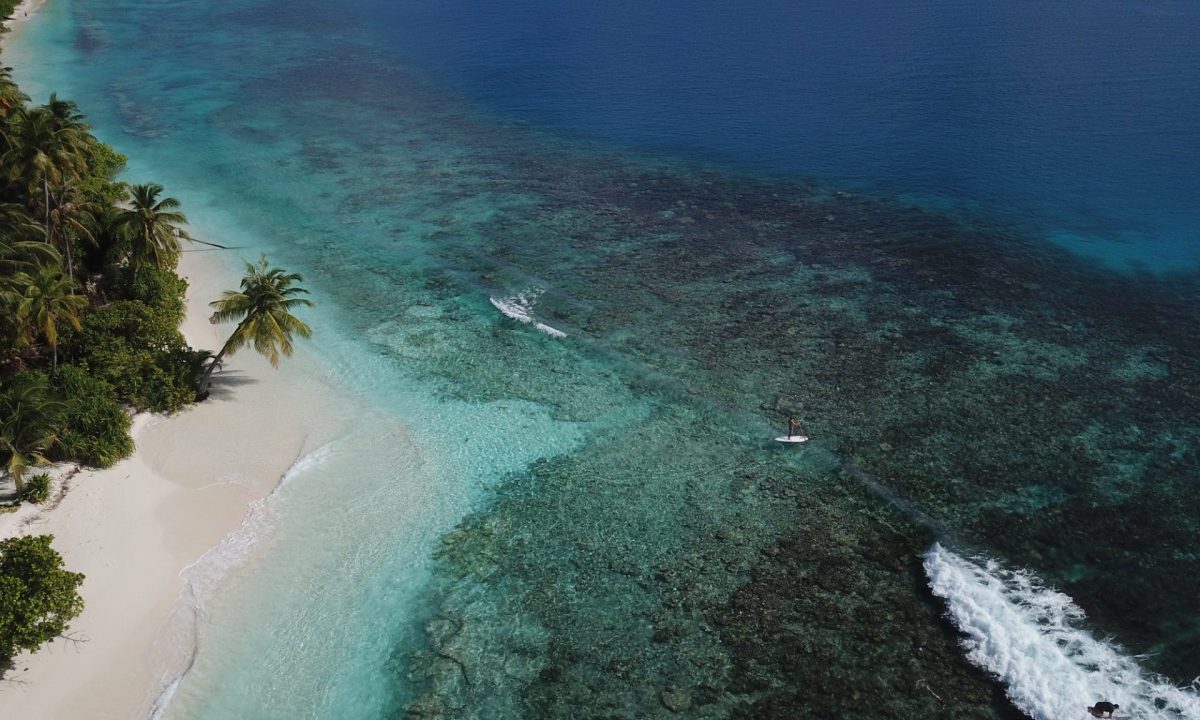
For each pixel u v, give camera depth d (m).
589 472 46.47
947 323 60.97
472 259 71.00
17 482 40.50
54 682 33.31
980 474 46.16
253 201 82.00
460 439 48.88
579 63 134.00
